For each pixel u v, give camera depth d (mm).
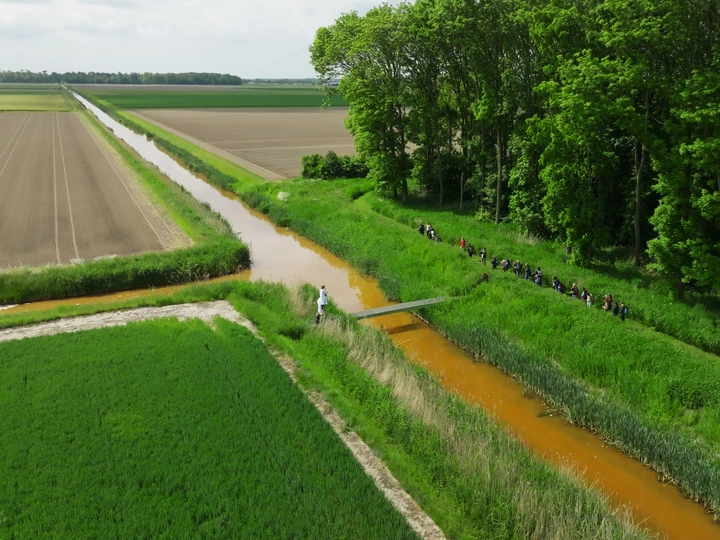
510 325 32875
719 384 25188
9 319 31641
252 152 98438
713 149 27734
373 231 50156
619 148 40094
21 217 54500
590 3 36625
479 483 19078
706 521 19422
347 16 59594
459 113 58094
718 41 29547
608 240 37938
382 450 20969
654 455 21703
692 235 30453
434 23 46250
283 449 20391
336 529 16875
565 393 25516
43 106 195250
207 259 42719
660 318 30844
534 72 44375
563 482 19719
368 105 55094
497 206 49250
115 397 23438
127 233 50000
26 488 18406
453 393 26625
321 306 32188
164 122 149500
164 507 17719
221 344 28438
